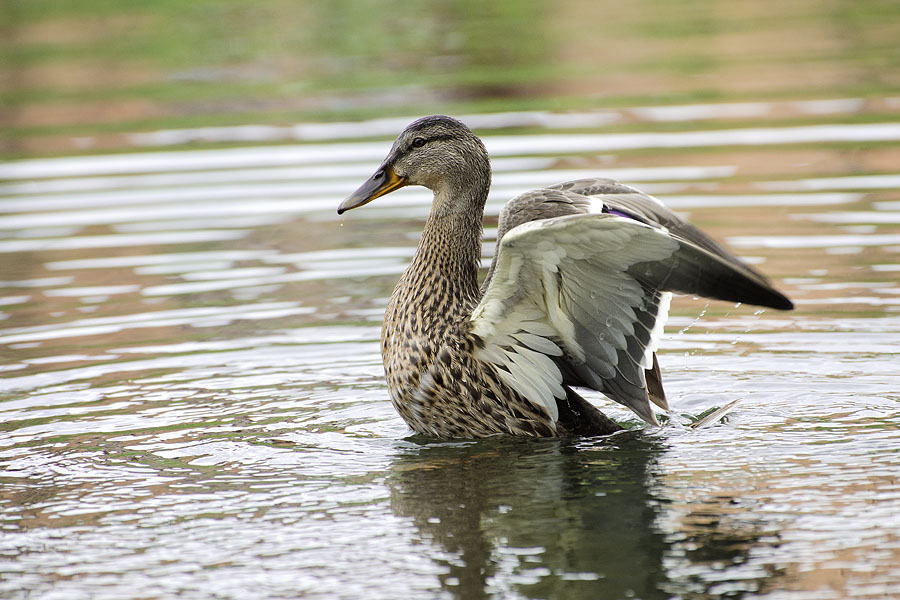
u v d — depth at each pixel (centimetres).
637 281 923
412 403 1048
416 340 1038
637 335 956
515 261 931
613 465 941
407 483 914
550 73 2428
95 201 1753
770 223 1552
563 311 970
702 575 736
